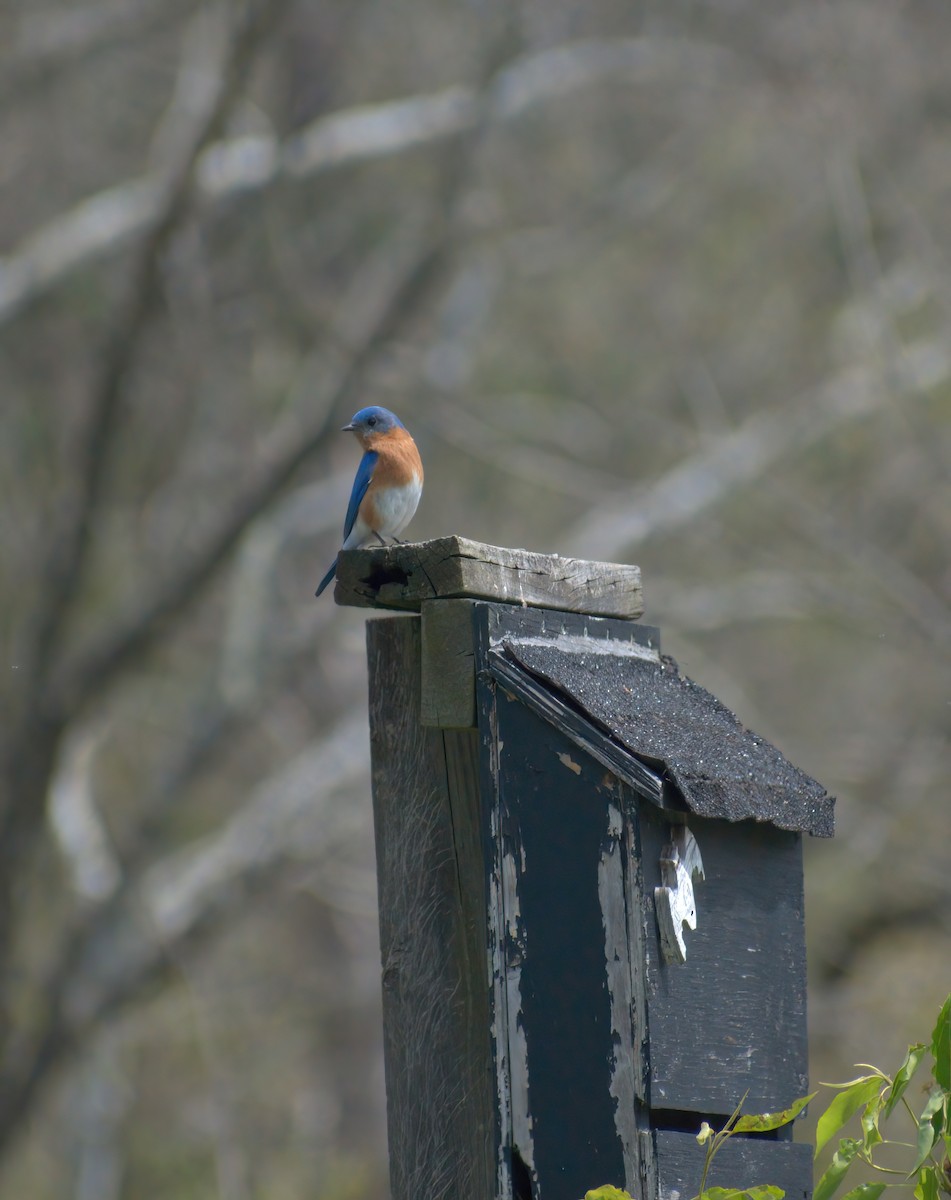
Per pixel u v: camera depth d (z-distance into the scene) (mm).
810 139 17859
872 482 18859
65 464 19500
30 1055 16703
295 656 18578
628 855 4344
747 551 17031
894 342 15828
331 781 17812
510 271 21203
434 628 4805
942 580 18141
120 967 17219
